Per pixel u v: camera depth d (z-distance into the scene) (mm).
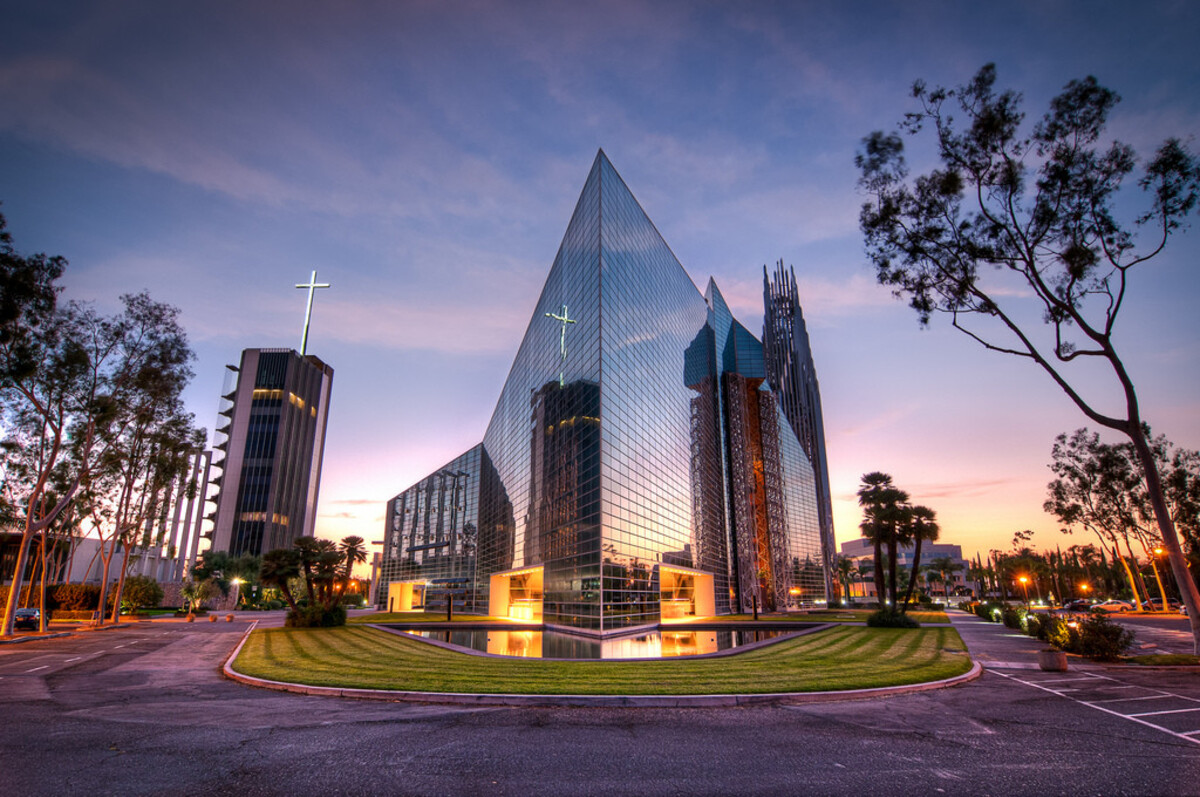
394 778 7406
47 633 36969
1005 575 134250
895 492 46781
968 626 39062
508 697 12523
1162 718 11102
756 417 83500
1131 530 59344
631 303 49594
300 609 39312
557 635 40031
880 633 31266
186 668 19281
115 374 38156
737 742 9266
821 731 10008
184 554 115188
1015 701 12836
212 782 7211
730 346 86312
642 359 51656
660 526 52938
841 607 90938
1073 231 22953
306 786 7082
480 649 28375
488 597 72188
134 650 26094
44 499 42312
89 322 36719
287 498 130375
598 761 8203
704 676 15469
